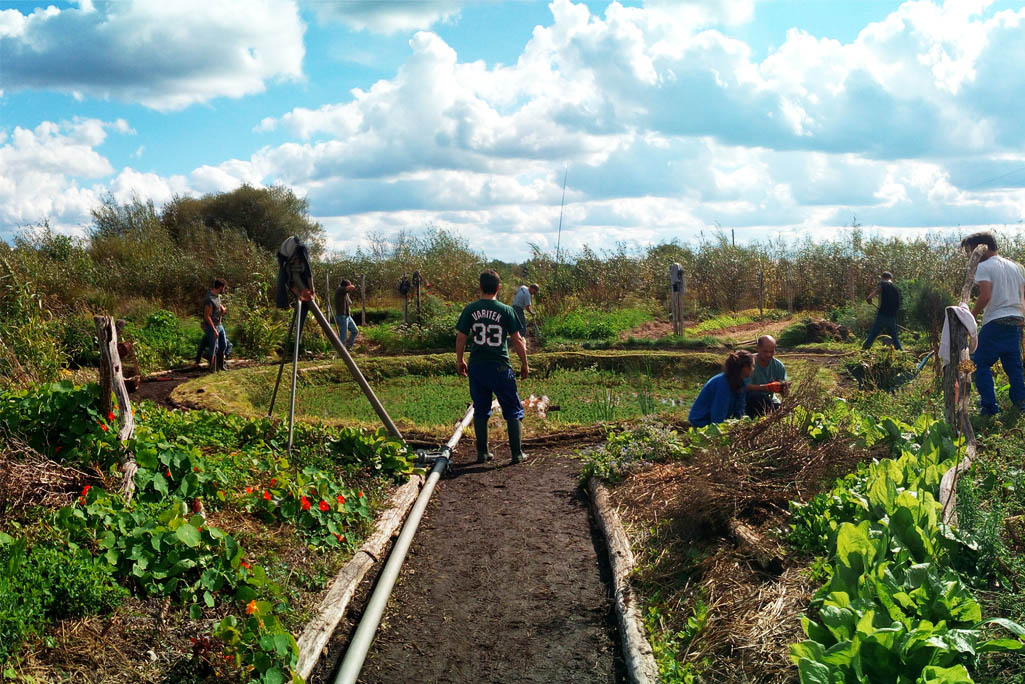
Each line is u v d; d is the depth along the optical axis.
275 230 40.69
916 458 5.12
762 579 4.46
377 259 27.83
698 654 3.78
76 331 15.48
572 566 5.36
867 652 3.05
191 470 5.37
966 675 2.78
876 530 4.05
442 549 5.73
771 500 5.32
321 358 17.11
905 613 3.37
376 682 3.93
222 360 15.59
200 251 28.62
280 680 3.52
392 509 6.21
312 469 5.87
